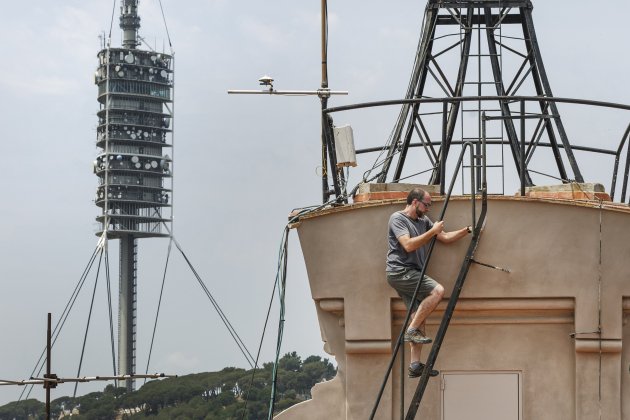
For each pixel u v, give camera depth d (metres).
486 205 14.59
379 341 14.87
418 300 14.39
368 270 14.90
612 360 14.75
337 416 15.16
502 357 14.94
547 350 14.94
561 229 14.68
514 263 14.69
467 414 14.91
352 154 16.25
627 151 16.72
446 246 14.68
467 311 14.88
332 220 14.99
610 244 14.64
